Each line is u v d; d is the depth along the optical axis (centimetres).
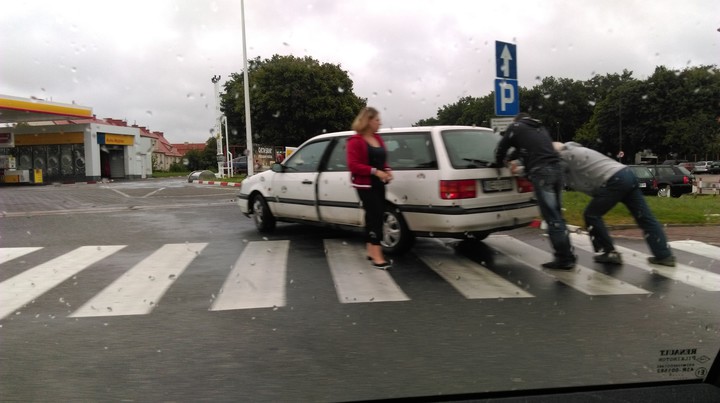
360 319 388
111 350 329
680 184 1792
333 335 353
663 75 4034
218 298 450
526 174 542
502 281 498
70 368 302
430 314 398
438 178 567
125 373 294
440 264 578
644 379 269
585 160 554
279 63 3581
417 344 333
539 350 317
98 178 3569
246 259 621
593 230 565
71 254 668
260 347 332
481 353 314
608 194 543
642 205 555
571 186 575
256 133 3625
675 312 389
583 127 4538
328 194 690
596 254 598
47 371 297
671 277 502
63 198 1766
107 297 457
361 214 647
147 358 316
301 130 3622
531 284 484
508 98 877
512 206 595
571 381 269
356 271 549
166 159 7138
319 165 712
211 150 4366
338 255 636
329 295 457
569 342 329
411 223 596
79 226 958
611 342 327
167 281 516
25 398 263
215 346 335
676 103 3988
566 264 538
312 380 281
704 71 3978
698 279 493
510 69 877
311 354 319
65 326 378
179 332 363
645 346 317
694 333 339
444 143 582
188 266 587
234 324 380
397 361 305
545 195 527
